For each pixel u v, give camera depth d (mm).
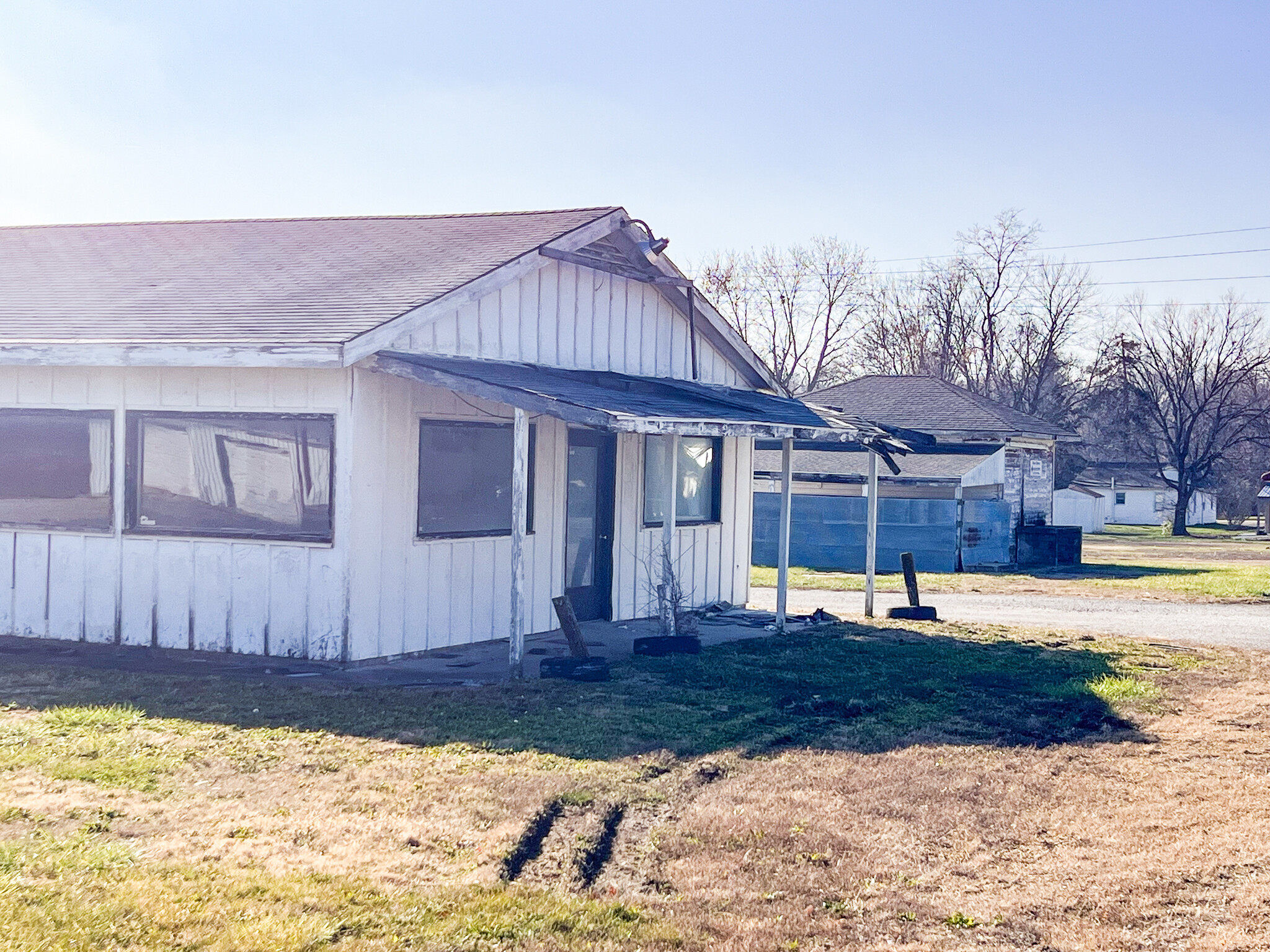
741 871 6289
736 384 18031
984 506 30625
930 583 23891
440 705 9633
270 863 5930
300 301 12164
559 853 6434
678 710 9867
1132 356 67688
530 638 13617
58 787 6965
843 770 8219
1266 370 68188
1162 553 43344
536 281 13477
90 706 9117
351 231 15492
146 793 6961
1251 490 73312
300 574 11188
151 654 11711
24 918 4988
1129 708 10633
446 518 12367
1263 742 9359
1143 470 80500
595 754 8336
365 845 6301
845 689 11047
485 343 12625
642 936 5391
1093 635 15617
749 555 18422
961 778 8102
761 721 9625
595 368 14547
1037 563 32250
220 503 11562
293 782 7371
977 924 5684
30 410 12227
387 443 11445
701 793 7641
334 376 11023
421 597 12000
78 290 13562
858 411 34438
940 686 11383
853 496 29328
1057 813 7414
